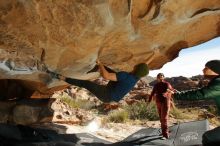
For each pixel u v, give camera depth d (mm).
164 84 7371
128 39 5500
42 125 7711
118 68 6203
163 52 6543
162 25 5535
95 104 19359
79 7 4352
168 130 7496
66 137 6766
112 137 7988
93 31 4746
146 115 13750
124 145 6711
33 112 7543
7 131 5707
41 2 4148
